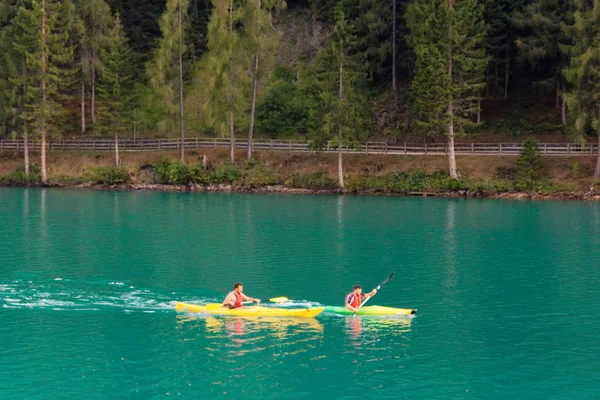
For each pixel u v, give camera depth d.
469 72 64.62
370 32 74.56
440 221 43.91
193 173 66.94
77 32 77.19
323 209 50.69
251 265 30.39
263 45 68.25
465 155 65.00
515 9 69.81
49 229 40.41
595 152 61.72
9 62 71.19
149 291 25.75
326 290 26.16
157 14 95.00
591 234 38.47
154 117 83.56
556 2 66.12
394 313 22.97
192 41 91.19
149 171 70.12
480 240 36.75
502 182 59.28
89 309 23.36
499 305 24.09
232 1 69.44
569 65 64.50
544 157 62.38
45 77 68.44
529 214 47.09
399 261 31.41
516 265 30.52
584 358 18.92
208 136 78.88
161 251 33.59
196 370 17.89
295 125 77.94
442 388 16.91
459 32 59.88
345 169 66.12
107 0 90.81
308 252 33.56
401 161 65.69
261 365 18.27
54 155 75.88
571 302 24.45
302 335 20.75
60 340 20.11
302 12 94.06
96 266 29.97
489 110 73.75
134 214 47.59
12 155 77.06
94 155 74.75
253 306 23.27
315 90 66.62
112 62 70.25
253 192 65.06
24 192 64.38
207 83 68.75
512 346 19.84
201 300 24.50
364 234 38.75
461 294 25.59
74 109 87.06
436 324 21.94
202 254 32.91
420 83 62.53
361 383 17.14
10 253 32.81
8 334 20.64
